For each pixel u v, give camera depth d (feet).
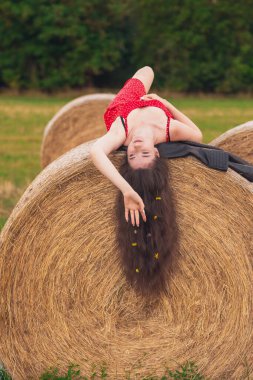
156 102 20.08
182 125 19.52
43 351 19.35
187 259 19.04
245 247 18.80
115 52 150.41
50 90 153.48
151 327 19.43
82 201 19.13
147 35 150.10
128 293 19.45
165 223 18.33
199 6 147.23
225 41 147.02
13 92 150.71
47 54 152.05
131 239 18.48
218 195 18.81
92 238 19.26
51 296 19.27
